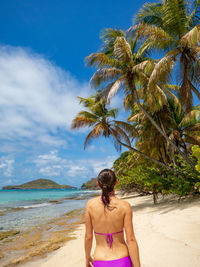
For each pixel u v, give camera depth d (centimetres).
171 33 1202
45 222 1196
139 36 1278
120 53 1194
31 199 3728
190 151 1777
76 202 2705
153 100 1266
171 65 1053
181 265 369
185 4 1150
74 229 945
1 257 590
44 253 603
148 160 1602
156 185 1274
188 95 1136
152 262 397
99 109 1543
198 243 461
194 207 892
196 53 1085
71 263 496
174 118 1667
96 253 186
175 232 575
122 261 176
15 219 1336
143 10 1241
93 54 1209
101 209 194
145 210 1143
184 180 1109
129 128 1541
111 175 205
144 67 1166
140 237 588
